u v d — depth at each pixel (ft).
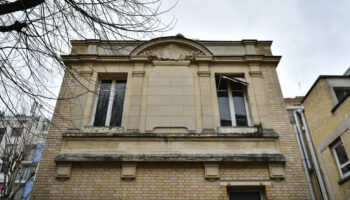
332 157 32.76
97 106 26.63
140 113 24.90
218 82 28.43
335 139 31.91
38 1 12.61
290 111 46.01
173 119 24.53
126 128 24.07
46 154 22.25
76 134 22.86
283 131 24.13
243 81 27.32
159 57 28.40
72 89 26.18
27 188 61.41
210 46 30.30
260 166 22.02
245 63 28.60
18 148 44.75
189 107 25.30
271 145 23.07
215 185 21.08
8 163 43.88
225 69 28.19
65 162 21.54
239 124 25.90
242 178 21.45
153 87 26.45
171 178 21.34
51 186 20.75
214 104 25.79
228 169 21.85
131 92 26.12
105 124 25.63
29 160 61.57
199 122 24.53
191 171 21.71
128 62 28.27
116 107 26.68
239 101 27.55
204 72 27.48
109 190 20.72
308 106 38.63
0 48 12.23
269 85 27.14
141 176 21.39
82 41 29.76
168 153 22.17
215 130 24.32
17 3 12.38
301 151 36.35
